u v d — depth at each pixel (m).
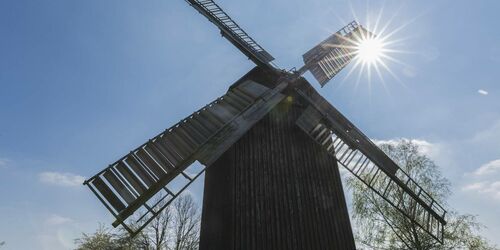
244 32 12.17
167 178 7.34
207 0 11.84
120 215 6.52
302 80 11.70
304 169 9.81
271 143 9.59
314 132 10.66
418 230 17.16
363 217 18.73
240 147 8.86
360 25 16.62
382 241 18.39
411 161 19.09
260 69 11.80
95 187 6.64
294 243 8.22
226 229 7.67
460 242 16.88
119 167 7.13
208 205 9.56
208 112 9.24
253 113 9.38
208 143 8.22
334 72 14.05
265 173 8.85
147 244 27.31
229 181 8.25
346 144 11.27
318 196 9.55
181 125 8.48
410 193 11.66
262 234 7.82
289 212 8.62
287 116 10.70
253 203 8.13
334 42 14.94
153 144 7.79
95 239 27.33
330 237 9.02
